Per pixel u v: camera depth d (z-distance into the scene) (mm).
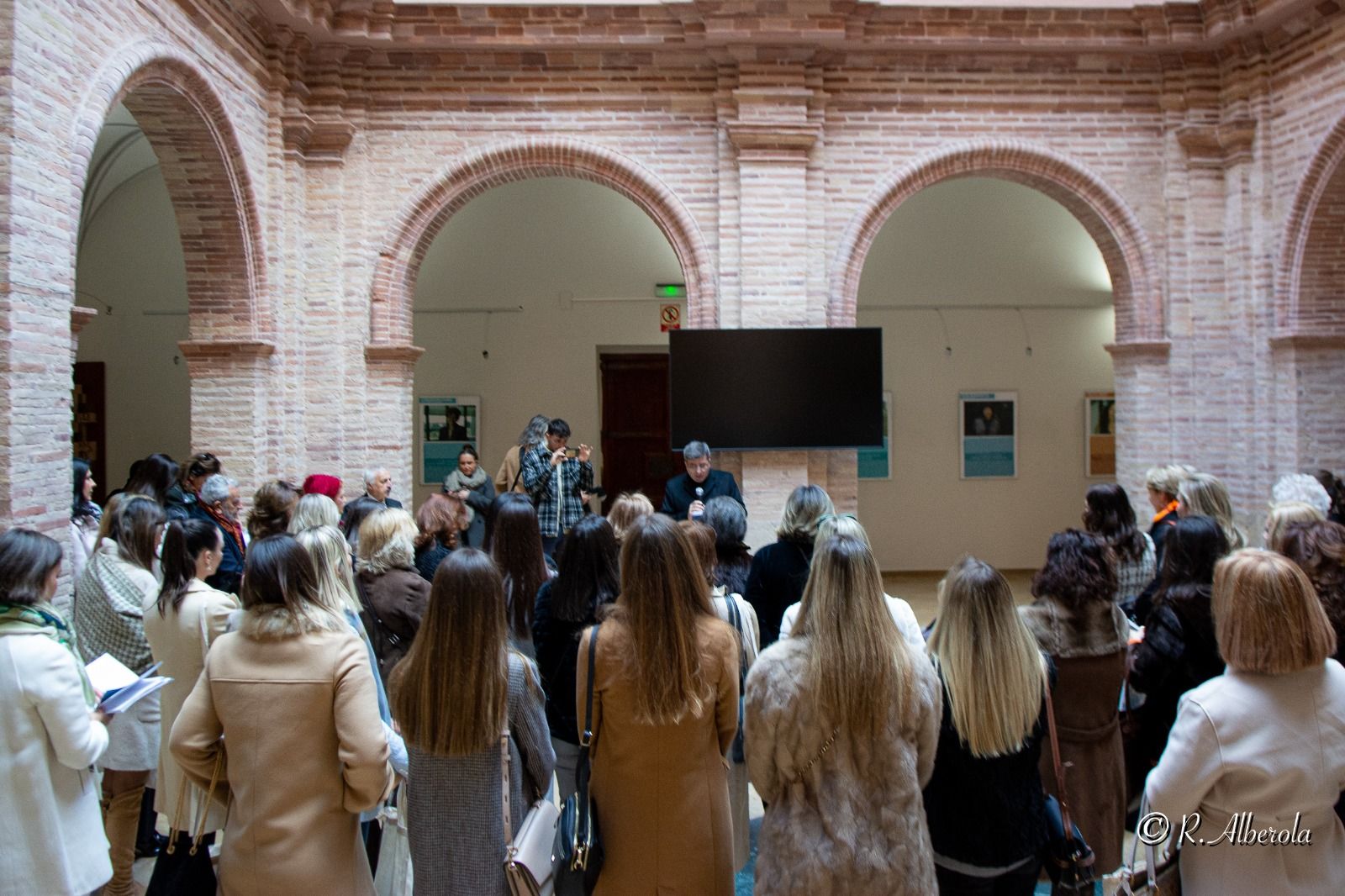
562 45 8375
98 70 5648
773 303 8469
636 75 8633
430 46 8406
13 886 2844
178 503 5746
